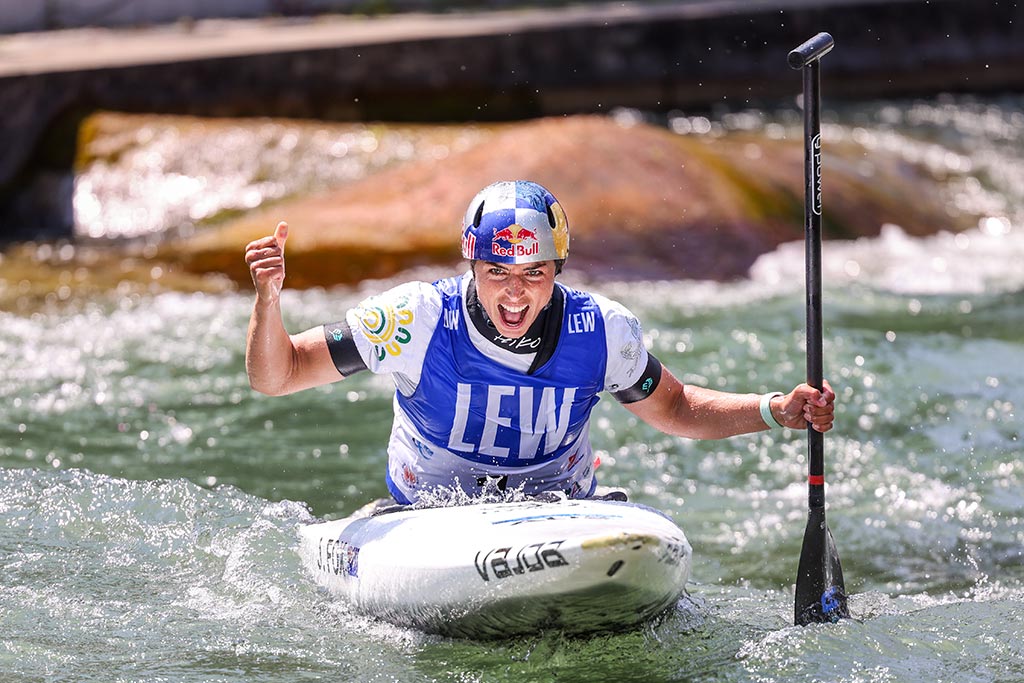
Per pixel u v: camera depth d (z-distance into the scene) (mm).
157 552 18453
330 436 24828
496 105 53000
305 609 16344
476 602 14273
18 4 68625
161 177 43531
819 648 15172
